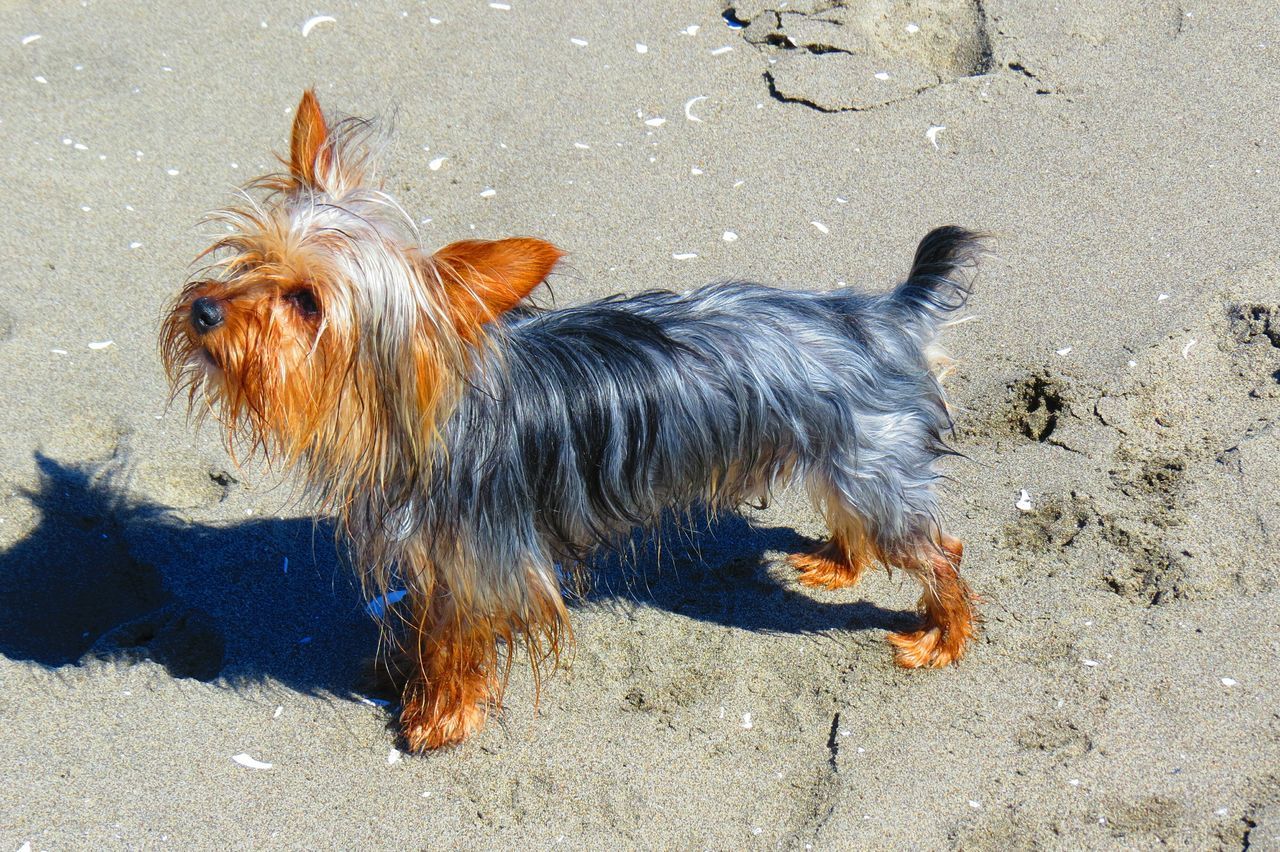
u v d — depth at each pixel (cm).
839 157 180
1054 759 138
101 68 191
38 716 141
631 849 136
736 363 139
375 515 136
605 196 177
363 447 131
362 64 192
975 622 146
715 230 174
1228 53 187
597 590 151
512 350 136
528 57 192
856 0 195
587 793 139
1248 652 142
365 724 142
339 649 147
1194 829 134
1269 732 138
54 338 164
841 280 168
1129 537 149
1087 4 193
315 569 151
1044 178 176
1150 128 180
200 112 186
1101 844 134
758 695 144
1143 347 161
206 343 128
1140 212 172
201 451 157
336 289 127
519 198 177
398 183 179
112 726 141
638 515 140
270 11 200
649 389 137
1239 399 157
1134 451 155
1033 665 143
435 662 140
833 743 140
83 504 154
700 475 140
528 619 139
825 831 136
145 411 160
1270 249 167
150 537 153
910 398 142
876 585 151
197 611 149
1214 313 163
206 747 140
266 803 138
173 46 194
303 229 128
